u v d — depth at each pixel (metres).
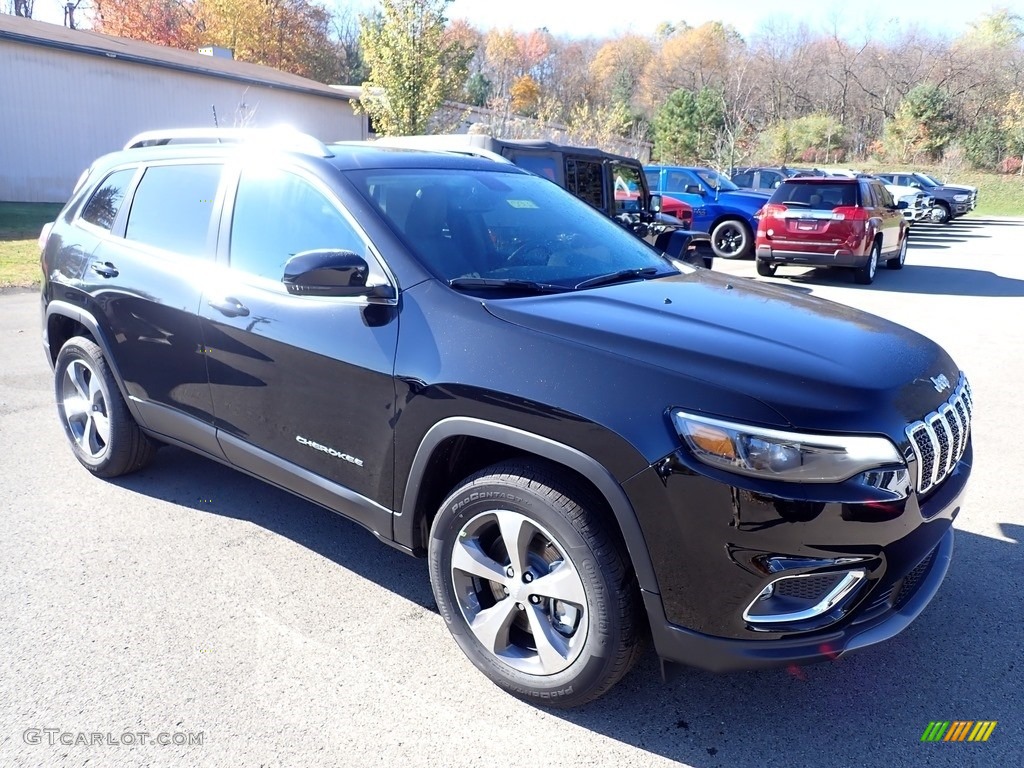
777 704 2.82
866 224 12.93
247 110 26.27
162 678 2.86
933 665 3.04
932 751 2.59
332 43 59.19
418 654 3.05
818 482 2.30
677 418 2.36
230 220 3.65
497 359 2.66
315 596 3.43
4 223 16.72
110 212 4.34
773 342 2.68
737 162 40.78
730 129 47.59
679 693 2.87
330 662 2.98
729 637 2.40
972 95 56.75
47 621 3.18
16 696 2.74
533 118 34.50
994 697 2.86
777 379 2.42
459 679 2.91
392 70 23.77
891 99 59.97
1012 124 51.84
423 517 3.01
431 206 3.41
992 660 3.08
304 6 52.47
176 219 3.93
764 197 16.59
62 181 21.80
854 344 2.78
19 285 10.42
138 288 3.92
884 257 14.85
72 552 3.73
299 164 3.45
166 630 3.14
